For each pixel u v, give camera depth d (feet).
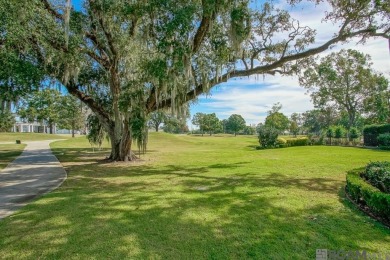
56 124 146.72
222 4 27.12
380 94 100.83
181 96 36.73
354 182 18.11
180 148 76.54
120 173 31.19
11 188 22.88
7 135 127.34
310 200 18.08
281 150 58.70
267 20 33.47
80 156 52.08
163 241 11.71
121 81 41.16
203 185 23.52
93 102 42.60
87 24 34.42
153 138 108.88
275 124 152.56
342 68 100.32
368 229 13.06
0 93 32.24
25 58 31.96
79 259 10.16
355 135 86.28
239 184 23.61
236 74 36.04
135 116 37.68
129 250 10.87
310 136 86.94
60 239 11.87
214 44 31.83
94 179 27.17
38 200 18.48
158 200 18.30
